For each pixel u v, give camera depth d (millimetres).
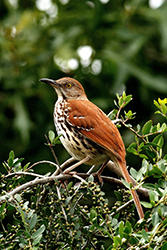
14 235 6234
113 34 13297
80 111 9211
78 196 6777
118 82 12227
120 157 8516
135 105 12586
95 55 13039
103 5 13500
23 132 11992
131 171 6695
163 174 6594
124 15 13367
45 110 12891
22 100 12609
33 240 6047
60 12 13820
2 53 13125
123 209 6918
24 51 13070
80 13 13617
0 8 13703
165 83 12172
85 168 11734
